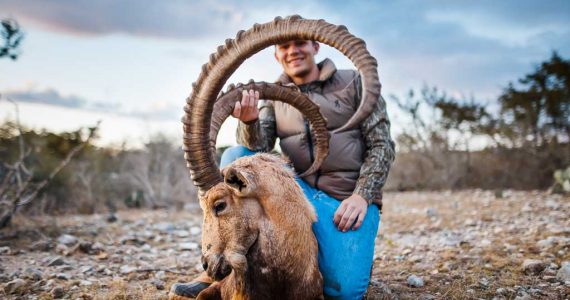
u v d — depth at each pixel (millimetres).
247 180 2695
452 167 16453
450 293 3826
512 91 16734
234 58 2820
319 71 3896
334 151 3678
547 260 4660
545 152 15328
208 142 2879
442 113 17062
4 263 4988
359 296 3375
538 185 14844
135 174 12992
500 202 10188
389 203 11500
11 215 6891
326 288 3297
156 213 10406
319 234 3334
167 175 12734
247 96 3117
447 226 7340
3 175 8984
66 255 5406
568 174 12016
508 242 5633
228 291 3055
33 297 3900
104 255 5348
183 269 4910
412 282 4137
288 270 2854
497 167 16031
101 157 13859
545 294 3746
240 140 3701
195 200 12750
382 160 3635
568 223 6859
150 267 4941
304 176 3590
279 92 3195
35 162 10477
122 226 7863
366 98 2650
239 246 2725
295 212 2883
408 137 17469
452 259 4961
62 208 10609
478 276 4242
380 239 6547
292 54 3760
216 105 3066
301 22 2820
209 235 2756
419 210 9422
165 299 3877
